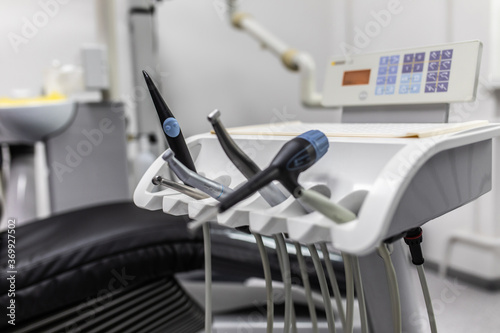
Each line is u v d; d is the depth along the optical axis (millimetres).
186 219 1146
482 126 505
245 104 2443
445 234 1946
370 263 641
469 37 1736
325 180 439
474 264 1836
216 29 2309
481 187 516
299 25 2510
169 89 2236
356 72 640
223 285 1627
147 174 527
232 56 2373
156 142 2076
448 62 546
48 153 1795
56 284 922
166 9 2178
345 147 439
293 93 2561
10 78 1913
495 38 1650
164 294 1183
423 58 572
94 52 1864
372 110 633
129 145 2146
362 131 485
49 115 1697
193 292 1588
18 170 1858
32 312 895
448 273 1935
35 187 1903
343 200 399
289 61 2316
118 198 1914
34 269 896
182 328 1227
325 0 2547
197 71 2293
